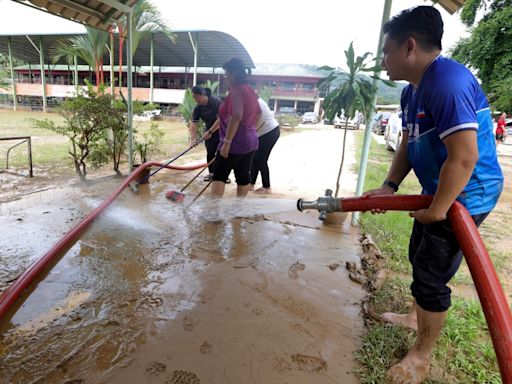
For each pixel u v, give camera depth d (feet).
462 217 4.48
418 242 6.27
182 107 34.06
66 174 18.33
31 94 87.40
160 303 7.43
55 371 5.53
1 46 85.10
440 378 5.83
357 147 39.01
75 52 31.12
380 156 32.73
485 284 3.88
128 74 17.65
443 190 4.43
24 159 21.77
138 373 5.55
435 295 5.38
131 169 18.56
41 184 16.06
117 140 18.11
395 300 8.07
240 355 6.05
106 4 16.01
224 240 10.87
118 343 6.20
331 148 36.55
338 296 8.09
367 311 7.45
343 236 11.73
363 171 11.44
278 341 6.46
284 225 12.50
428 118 4.83
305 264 9.58
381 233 12.07
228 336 6.52
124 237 10.63
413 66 4.86
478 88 4.76
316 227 12.43
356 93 10.61
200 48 72.38
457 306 7.81
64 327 6.56
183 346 6.20
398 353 6.31
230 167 12.55
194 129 17.60
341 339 6.63
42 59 75.87
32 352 5.91
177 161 23.73
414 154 5.33
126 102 18.56
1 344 6.07
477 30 40.75
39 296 7.48
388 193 6.46
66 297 7.49
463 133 4.25
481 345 6.63
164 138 37.40
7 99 96.99
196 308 7.32
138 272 8.68
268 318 7.12
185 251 9.98
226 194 16.01
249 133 12.14
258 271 9.04
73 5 15.85
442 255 5.18
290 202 15.11
